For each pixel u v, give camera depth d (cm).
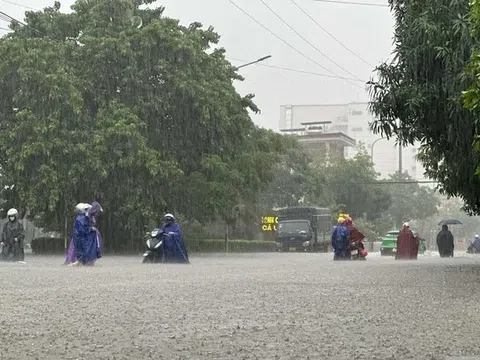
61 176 3391
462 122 1689
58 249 3841
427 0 1719
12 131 3388
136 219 3572
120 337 712
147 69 3662
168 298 1091
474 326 813
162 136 3734
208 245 4562
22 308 946
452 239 3866
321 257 3547
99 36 3653
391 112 1898
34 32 3838
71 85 3409
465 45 1566
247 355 622
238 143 4069
